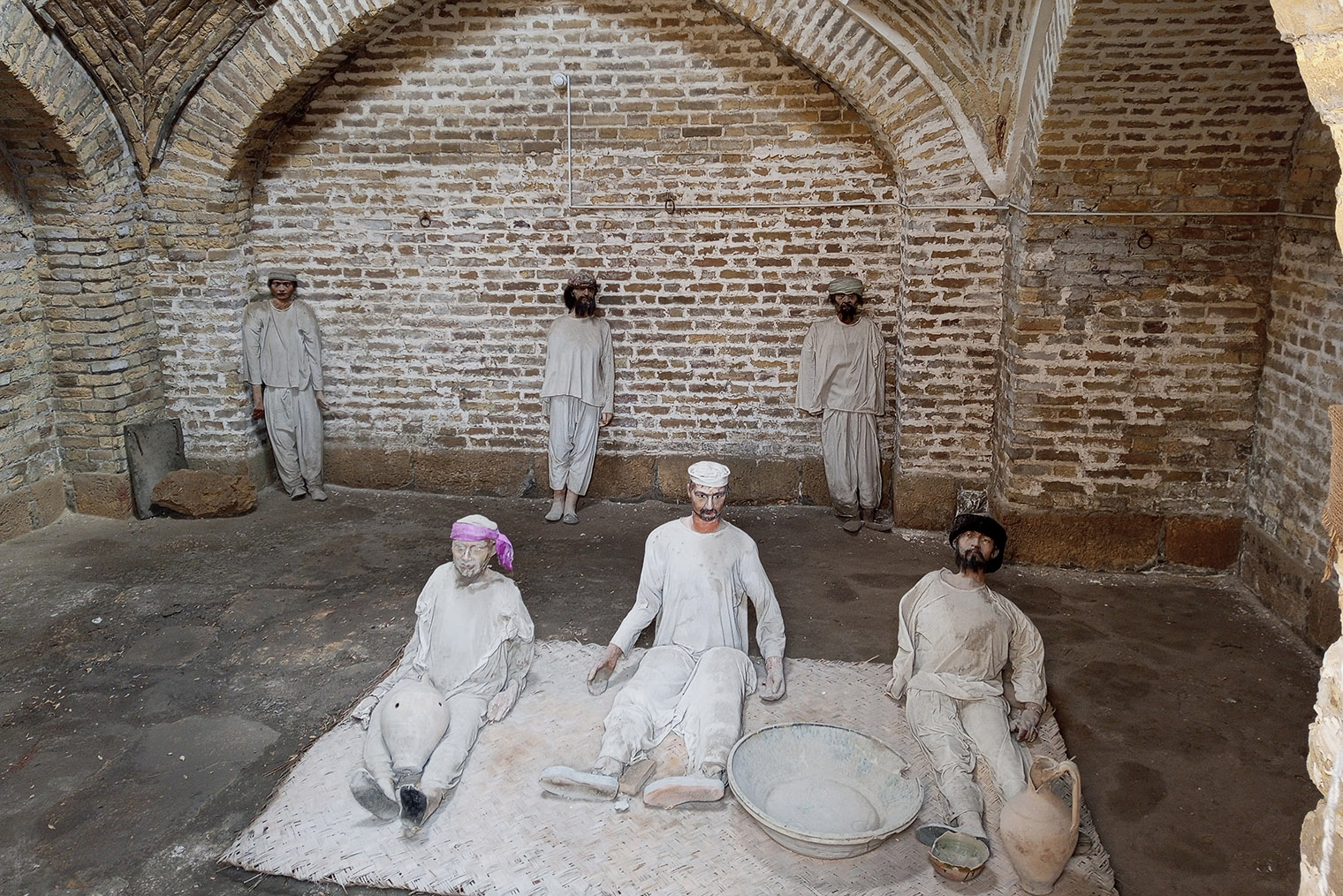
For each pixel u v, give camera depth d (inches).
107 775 179.6
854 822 161.2
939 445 281.0
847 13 244.4
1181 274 242.2
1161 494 257.0
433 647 185.8
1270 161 229.9
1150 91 217.5
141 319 295.1
